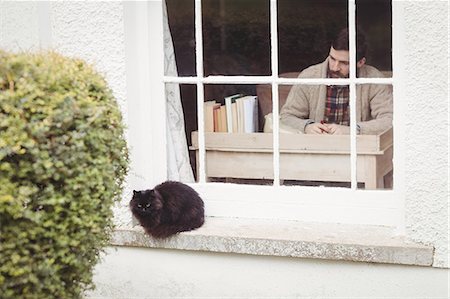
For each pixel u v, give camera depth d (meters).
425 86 4.00
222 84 4.71
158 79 4.60
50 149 3.31
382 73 4.61
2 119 3.22
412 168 4.08
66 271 3.58
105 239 3.83
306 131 4.59
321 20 4.89
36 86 3.33
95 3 4.46
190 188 4.50
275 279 4.33
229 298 4.41
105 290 4.63
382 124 4.45
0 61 3.33
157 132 4.62
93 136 3.45
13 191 3.24
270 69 4.90
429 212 4.07
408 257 4.07
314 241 4.18
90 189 3.49
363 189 4.47
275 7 4.52
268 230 4.39
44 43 4.62
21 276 3.35
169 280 4.50
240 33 4.92
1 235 3.29
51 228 3.39
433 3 3.94
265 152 4.65
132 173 4.52
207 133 4.74
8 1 4.68
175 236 4.41
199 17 4.61
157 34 4.56
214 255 4.41
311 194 4.49
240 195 4.60
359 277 4.21
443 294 4.11
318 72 4.67
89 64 4.19
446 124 3.99
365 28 4.73
